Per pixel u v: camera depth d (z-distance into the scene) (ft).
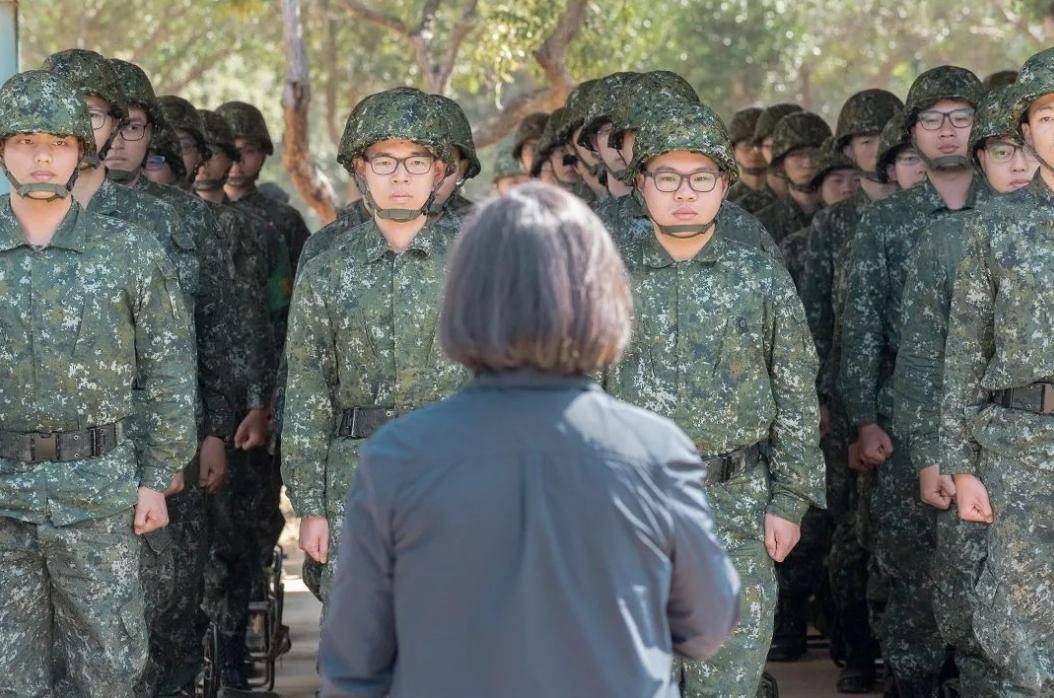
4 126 25.48
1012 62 123.44
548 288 13.57
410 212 26.68
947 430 26.66
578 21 70.95
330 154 138.72
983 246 25.95
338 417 27.55
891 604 34.12
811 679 38.96
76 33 104.17
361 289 26.91
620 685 13.38
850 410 34.96
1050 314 25.35
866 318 35.01
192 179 40.27
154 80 108.06
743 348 26.16
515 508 13.47
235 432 37.88
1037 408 25.48
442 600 13.47
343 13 95.76
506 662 13.32
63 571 26.30
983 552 29.91
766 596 26.09
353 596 13.87
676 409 26.02
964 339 26.45
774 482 26.63
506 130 72.18
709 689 25.67
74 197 29.30
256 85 117.29
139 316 26.91
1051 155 25.61
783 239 44.83
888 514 34.06
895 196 35.70
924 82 35.06
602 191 37.11
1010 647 25.77
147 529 27.09
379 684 14.06
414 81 98.27
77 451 26.32
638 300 26.30
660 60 104.83
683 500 13.89
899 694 34.22
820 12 120.67
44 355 26.12
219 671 35.73
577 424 13.71
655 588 13.75
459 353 13.85
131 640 26.96
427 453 13.67
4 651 26.30
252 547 41.63
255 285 38.47
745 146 52.01
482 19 75.51
